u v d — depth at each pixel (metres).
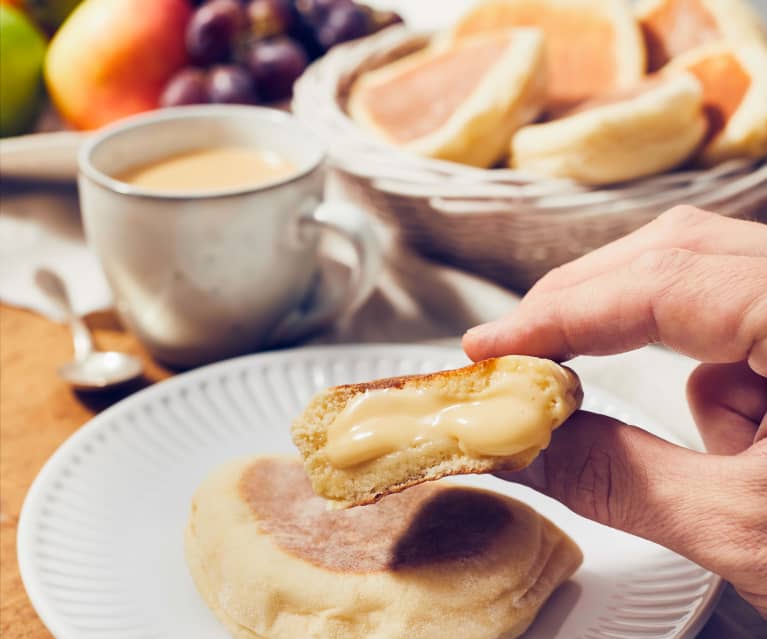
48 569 0.35
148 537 0.37
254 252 0.45
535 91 0.51
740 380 0.38
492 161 0.51
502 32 0.54
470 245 0.50
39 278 0.50
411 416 0.32
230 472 0.37
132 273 0.45
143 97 0.58
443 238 0.50
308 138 0.48
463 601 0.33
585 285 0.34
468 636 0.33
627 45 0.55
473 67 0.53
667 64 0.56
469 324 0.49
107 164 0.47
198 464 0.40
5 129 0.61
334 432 0.33
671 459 0.32
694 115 0.48
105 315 0.50
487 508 0.36
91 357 0.47
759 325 0.31
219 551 0.35
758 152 0.49
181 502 0.39
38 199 0.56
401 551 0.35
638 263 0.33
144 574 0.36
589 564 0.36
